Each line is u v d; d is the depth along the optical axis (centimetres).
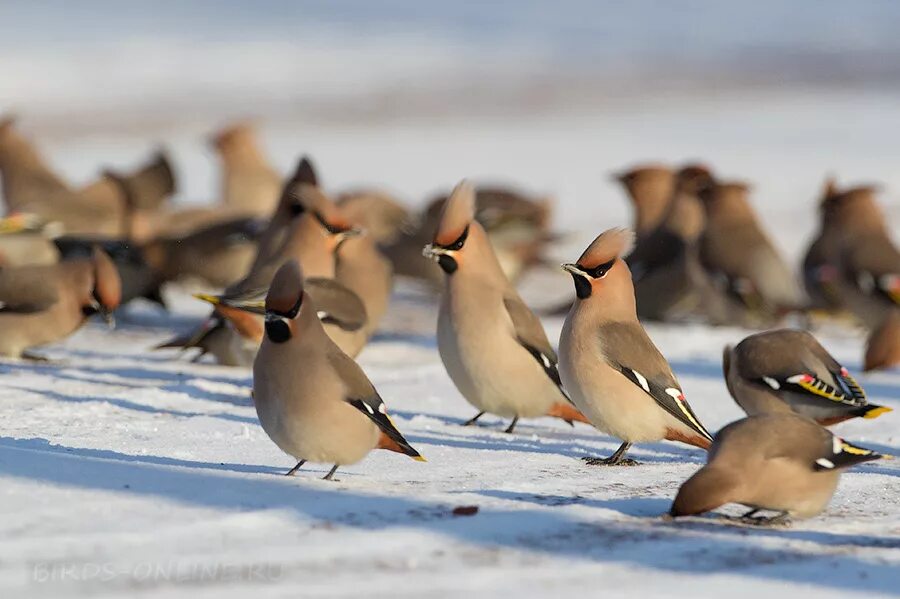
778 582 738
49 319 1473
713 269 2092
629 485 950
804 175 3188
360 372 894
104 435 1045
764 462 833
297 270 879
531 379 1175
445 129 3931
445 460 1008
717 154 3466
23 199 2256
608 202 2939
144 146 3575
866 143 3634
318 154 3481
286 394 877
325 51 5034
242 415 1164
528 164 3366
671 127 3953
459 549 760
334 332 1355
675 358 1620
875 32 5912
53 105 4047
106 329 1819
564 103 4416
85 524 764
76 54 4722
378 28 5556
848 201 2103
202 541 747
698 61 5259
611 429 1060
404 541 767
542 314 2105
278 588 683
